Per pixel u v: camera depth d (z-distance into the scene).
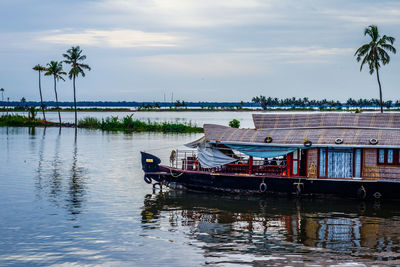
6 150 45.19
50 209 21.17
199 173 25.08
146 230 18.11
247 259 15.03
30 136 63.28
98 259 14.95
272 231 18.14
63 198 23.50
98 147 48.38
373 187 22.83
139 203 22.72
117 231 17.91
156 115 199.88
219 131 25.88
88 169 33.09
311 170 23.62
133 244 16.39
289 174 24.23
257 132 25.20
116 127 81.56
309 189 23.61
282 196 24.17
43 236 17.14
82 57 80.00
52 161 37.25
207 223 19.25
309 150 23.72
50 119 130.12
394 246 16.34
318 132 23.98
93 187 26.48
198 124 100.00
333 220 19.83
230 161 25.20
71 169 33.06
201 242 16.70
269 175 24.45
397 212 21.19
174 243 16.58
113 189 25.98
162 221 19.47
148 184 27.69
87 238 16.97
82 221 19.23
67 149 46.38
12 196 23.86
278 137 24.36
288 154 24.25
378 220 19.81
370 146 22.48
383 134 23.00
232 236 17.47
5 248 15.81
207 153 25.70
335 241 16.92
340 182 23.03
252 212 21.17
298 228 18.56
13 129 78.69
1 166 34.28
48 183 27.56
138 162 36.88
